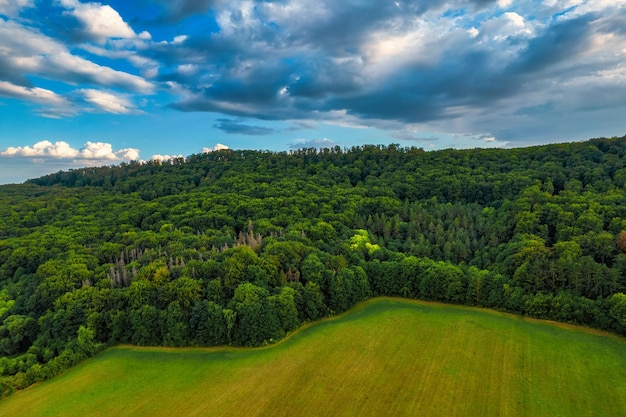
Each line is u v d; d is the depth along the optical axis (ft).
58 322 293.84
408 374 241.76
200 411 215.31
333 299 341.41
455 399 216.13
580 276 310.86
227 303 307.99
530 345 272.92
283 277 338.13
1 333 299.38
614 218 369.50
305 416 206.49
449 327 305.12
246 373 251.80
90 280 348.59
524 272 329.72
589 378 232.94
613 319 282.97
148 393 235.81
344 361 259.60
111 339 299.99
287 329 305.53
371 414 205.98
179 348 292.20
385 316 330.34
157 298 310.86
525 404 210.79
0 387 243.19
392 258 397.39
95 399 232.73
